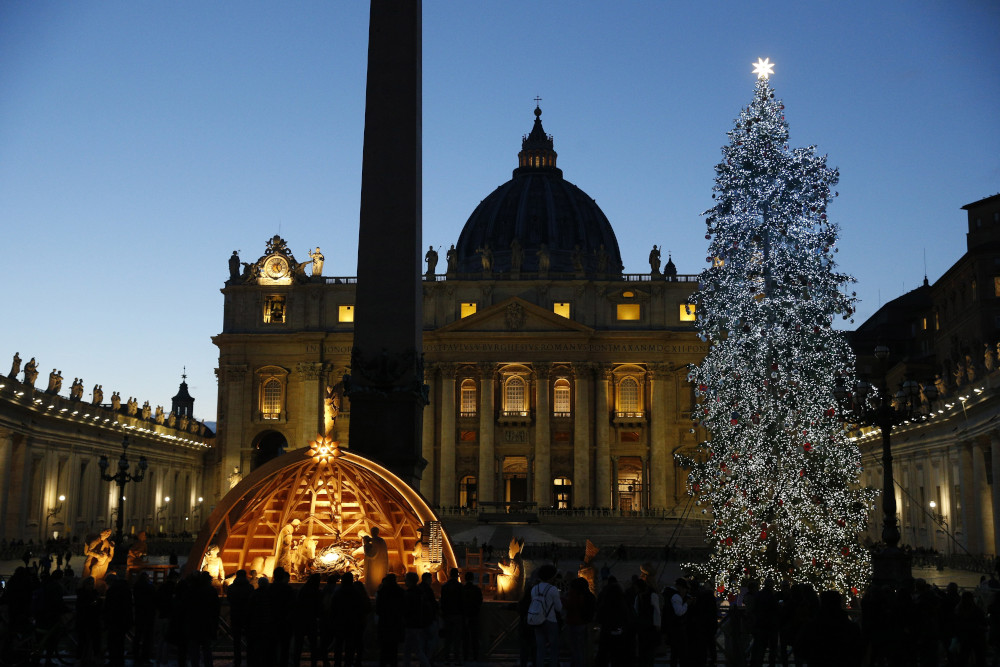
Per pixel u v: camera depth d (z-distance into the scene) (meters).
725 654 22.30
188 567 24.22
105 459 40.94
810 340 35.75
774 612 20.78
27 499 64.81
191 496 108.62
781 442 35.62
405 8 29.62
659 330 110.12
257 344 111.56
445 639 21.55
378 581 24.80
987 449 56.12
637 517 98.00
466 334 109.75
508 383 111.88
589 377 110.44
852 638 14.38
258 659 18.67
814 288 35.62
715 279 37.03
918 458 68.88
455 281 112.25
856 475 36.38
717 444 37.28
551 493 109.25
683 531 86.44
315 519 27.98
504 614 23.25
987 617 25.48
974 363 56.12
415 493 25.25
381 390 28.09
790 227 35.66
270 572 27.38
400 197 28.84
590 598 19.44
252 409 111.25
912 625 18.64
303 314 112.38
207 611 19.02
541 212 138.25
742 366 36.28
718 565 35.84
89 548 34.69
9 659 19.84
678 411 109.81
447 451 108.81
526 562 66.00
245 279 113.44
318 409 109.56
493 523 92.50
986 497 55.81
